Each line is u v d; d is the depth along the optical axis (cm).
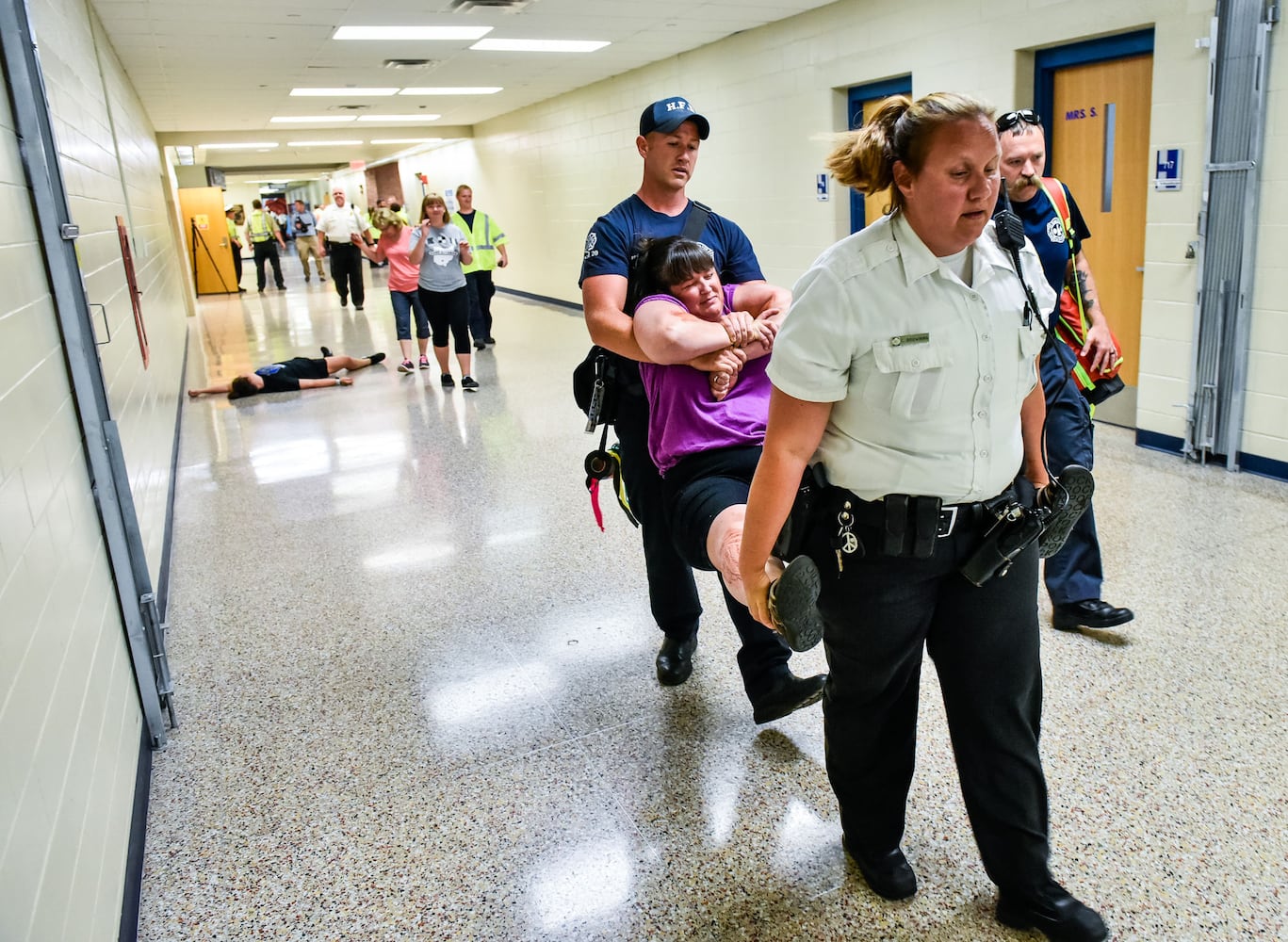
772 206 780
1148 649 270
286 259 3019
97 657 210
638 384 236
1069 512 156
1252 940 167
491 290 920
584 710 259
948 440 146
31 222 219
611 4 656
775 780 223
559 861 200
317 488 484
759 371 214
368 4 615
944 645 163
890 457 147
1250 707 237
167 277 938
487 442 554
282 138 1472
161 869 205
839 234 714
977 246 145
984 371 143
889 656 162
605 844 204
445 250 686
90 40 509
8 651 143
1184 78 428
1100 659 266
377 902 191
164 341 691
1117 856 189
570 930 181
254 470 525
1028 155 248
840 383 144
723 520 187
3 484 155
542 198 1280
